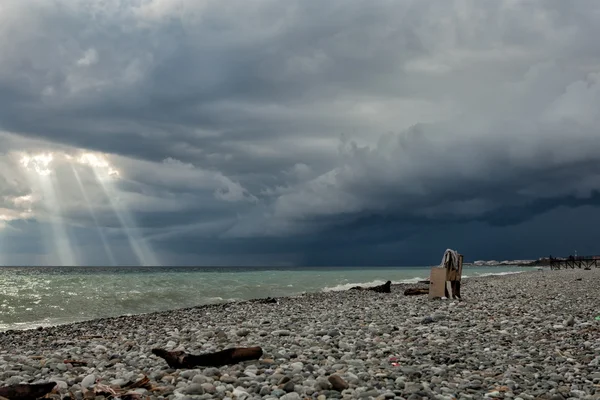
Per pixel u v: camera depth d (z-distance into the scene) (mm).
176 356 8359
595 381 7418
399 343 10734
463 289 31328
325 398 6355
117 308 27406
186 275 79750
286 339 11469
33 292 36625
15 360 9672
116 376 7742
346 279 63812
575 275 47906
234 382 7188
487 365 8531
